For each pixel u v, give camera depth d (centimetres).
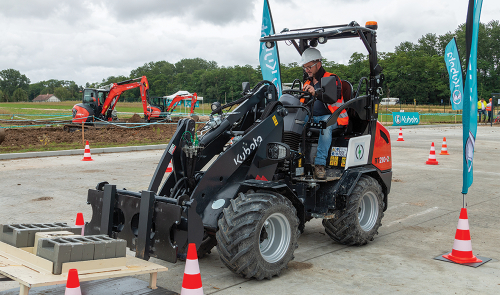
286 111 473
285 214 410
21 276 297
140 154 1420
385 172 575
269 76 1225
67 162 1207
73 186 862
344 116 523
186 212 359
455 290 385
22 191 812
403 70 8362
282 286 392
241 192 410
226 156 420
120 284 383
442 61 8662
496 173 1091
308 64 527
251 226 378
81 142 1664
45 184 881
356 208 495
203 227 377
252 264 383
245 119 493
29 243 353
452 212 700
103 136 1931
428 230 597
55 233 353
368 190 516
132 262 353
